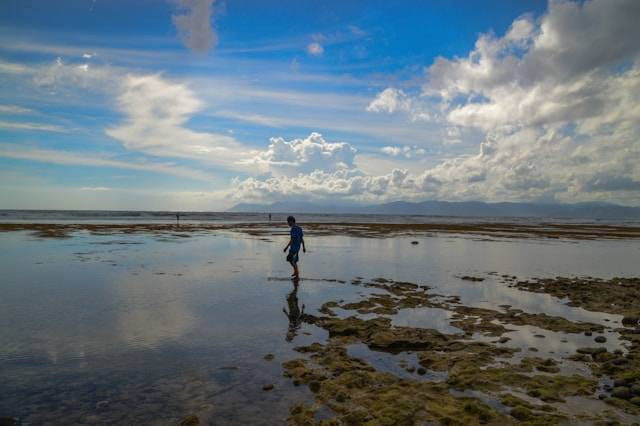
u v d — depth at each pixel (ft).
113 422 18.37
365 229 189.47
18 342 28.53
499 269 69.21
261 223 246.06
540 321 37.01
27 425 17.97
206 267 63.36
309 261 73.41
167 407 19.86
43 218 291.17
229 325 33.63
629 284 55.93
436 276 60.70
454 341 30.89
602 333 33.91
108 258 71.26
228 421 18.65
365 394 21.62
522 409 19.74
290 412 19.57
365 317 37.58
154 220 282.56
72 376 23.24
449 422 18.83
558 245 119.44
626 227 288.71
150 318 34.83
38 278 51.75
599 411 20.08
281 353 27.63
